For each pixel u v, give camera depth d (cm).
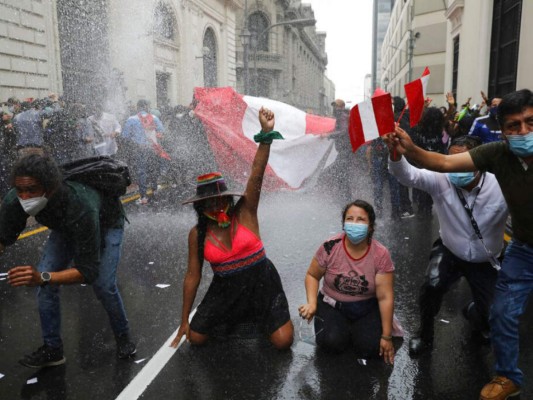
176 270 500
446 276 310
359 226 295
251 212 315
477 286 309
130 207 873
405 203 741
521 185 234
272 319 318
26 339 350
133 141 909
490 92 1567
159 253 562
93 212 270
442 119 653
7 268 512
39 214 269
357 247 310
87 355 321
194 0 2439
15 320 382
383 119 222
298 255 539
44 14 1305
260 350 324
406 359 310
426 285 310
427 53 3647
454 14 2042
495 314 252
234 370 299
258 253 312
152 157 947
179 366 305
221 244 307
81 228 265
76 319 380
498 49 1488
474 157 242
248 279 311
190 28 2411
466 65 1819
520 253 248
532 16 1159
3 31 1163
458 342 335
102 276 301
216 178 302
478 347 327
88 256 271
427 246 578
